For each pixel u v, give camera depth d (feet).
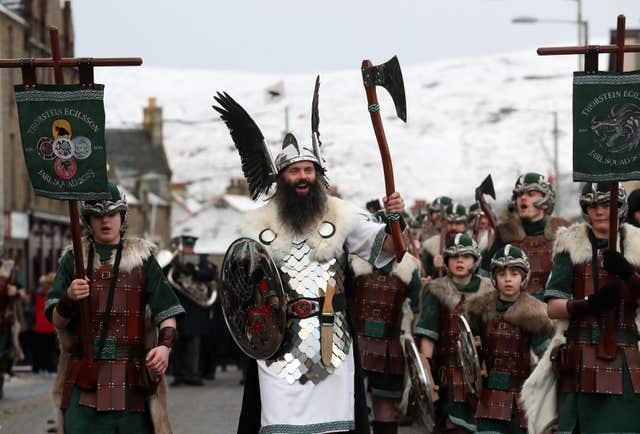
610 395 46.14
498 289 57.31
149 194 504.84
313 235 46.62
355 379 46.62
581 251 47.44
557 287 47.67
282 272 46.39
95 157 45.24
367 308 68.90
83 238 48.08
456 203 85.51
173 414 89.30
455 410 61.52
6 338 102.99
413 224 115.96
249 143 48.88
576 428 47.01
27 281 278.46
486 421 56.75
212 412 90.74
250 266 46.19
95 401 46.21
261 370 46.14
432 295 62.39
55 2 308.60
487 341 57.41
